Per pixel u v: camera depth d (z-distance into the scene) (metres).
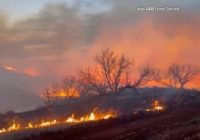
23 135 29.59
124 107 50.44
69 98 59.97
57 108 52.09
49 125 34.94
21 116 48.41
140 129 24.27
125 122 28.36
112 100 53.38
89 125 26.61
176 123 26.72
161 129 23.88
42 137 22.70
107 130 24.42
